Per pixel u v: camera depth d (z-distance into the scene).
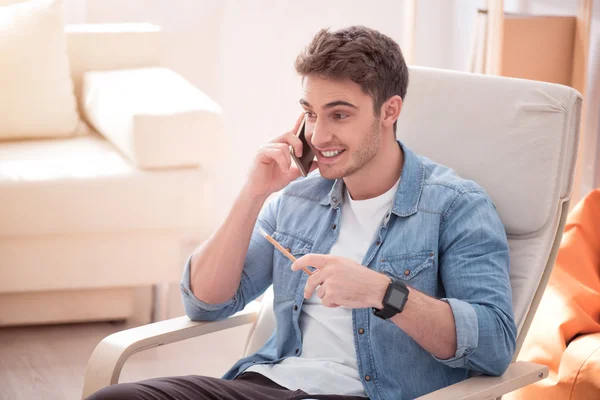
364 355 1.76
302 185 2.01
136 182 3.15
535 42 3.46
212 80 4.67
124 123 3.22
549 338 2.26
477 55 3.54
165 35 4.55
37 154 3.32
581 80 3.43
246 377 1.86
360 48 1.72
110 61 3.82
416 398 1.64
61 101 3.53
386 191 1.87
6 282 3.11
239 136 4.78
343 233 1.90
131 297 3.34
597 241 2.50
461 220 1.78
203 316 1.93
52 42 3.49
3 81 3.41
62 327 3.31
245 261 1.98
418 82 2.13
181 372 3.00
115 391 1.62
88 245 3.18
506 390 1.67
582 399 2.15
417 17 4.75
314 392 1.76
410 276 1.78
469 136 2.04
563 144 1.93
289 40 4.72
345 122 1.74
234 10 4.59
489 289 1.69
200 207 3.27
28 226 3.06
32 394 2.77
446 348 1.63
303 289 1.88
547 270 1.94
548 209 1.92
